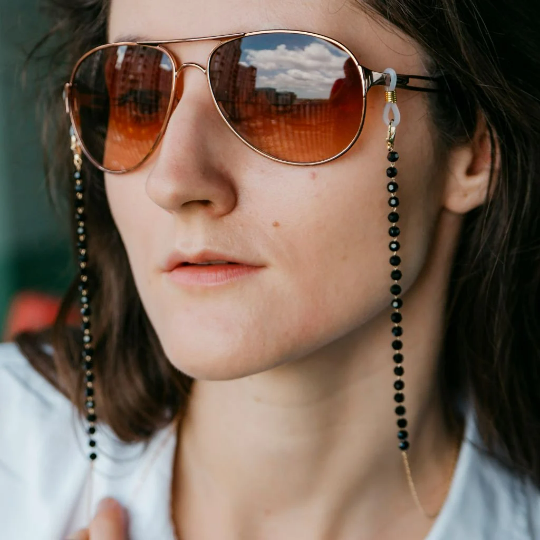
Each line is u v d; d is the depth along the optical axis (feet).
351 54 3.47
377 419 4.19
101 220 5.05
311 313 3.63
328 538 4.26
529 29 4.07
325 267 3.61
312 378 3.97
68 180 5.19
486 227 4.26
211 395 4.35
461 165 4.07
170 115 3.67
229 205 3.51
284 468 4.17
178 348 3.64
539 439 4.78
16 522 4.51
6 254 10.87
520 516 4.48
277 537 4.29
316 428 4.09
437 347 4.38
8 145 9.81
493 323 4.64
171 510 4.40
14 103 6.62
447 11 3.70
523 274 4.68
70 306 5.15
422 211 3.90
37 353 5.24
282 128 3.51
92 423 4.53
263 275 3.58
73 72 4.09
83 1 4.76
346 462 4.18
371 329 4.06
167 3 3.65
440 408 4.63
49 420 4.81
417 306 4.19
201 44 3.57
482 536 4.34
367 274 3.70
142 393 4.73
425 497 4.48
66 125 5.21
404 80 3.65
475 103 3.98
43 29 6.25
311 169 3.52
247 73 3.50
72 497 4.52
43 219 10.72
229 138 3.54
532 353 4.86
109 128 3.97
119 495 4.45
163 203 3.47
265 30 3.48
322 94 3.49
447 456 4.66
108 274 5.01
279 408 4.05
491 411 4.71
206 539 4.34
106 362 4.91
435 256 4.21
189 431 4.60
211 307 3.59
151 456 4.54
